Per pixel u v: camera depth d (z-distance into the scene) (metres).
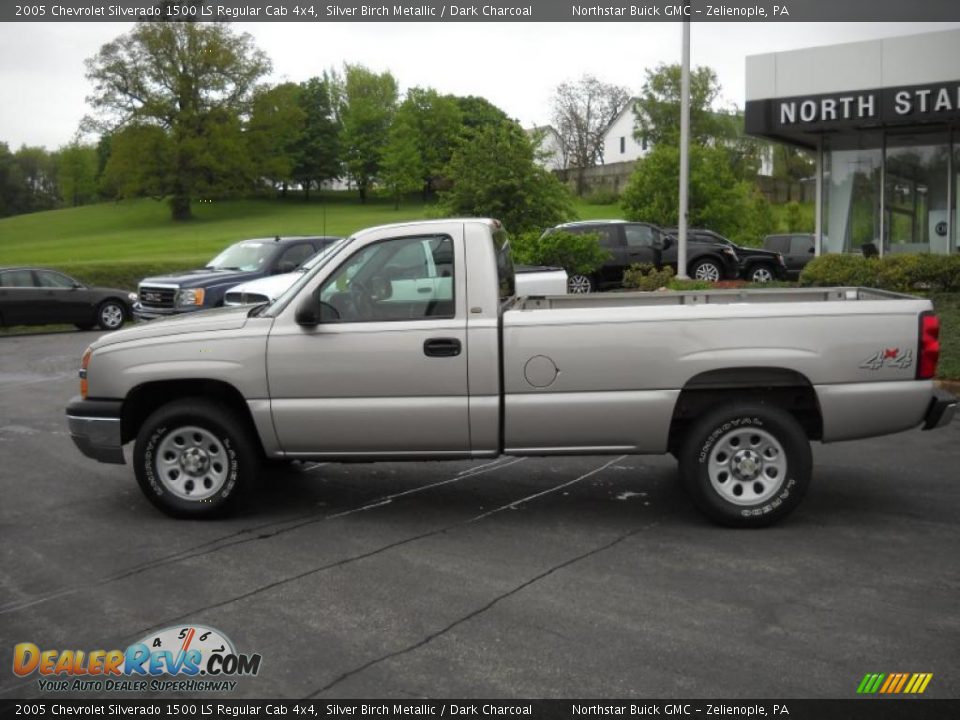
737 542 5.94
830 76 18.20
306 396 6.37
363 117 93.88
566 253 21.98
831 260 16.12
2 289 20.27
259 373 6.38
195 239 64.19
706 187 34.78
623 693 3.96
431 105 88.69
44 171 134.88
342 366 6.30
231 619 4.83
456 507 6.88
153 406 6.96
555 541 6.03
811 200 67.69
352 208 88.94
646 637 4.50
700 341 6.12
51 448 9.14
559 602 4.97
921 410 6.15
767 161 71.56
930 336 6.13
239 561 5.74
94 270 29.86
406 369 6.26
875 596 4.98
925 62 17.23
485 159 23.31
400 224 6.39
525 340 6.17
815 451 8.32
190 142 77.88
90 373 6.66
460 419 6.27
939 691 3.95
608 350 6.14
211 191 79.88
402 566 5.59
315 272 6.36
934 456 8.05
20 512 6.91
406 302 6.33
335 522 6.54
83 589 5.31
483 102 94.19
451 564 5.61
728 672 4.14
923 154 19.22
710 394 6.37
